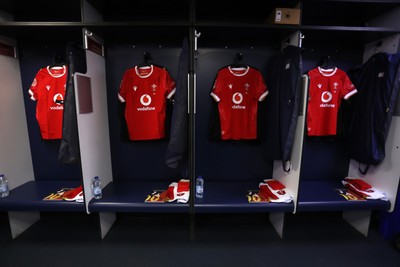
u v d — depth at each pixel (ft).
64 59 6.02
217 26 4.88
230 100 5.97
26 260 5.18
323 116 6.07
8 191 5.75
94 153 5.57
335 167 6.73
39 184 6.35
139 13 5.89
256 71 5.87
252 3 5.40
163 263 5.12
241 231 6.27
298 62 4.63
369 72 5.53
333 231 6.27
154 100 5.84
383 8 5.39
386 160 5.50
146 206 5.31
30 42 5.98
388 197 5.49
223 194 5.81
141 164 6.59
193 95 4.79
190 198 5.28
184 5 5.58
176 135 4.81
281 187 5.80
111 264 5.08
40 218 6.82
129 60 6.04
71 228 6.36
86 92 5.15
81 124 4.97
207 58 6.04
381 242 5.78
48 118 5.98
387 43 5.49
